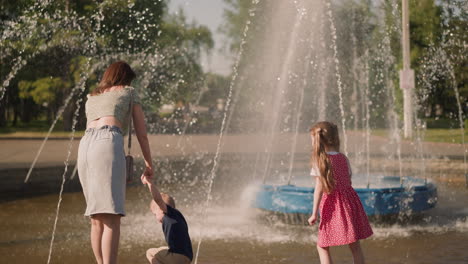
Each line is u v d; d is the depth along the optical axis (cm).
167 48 3156
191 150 1817
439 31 2838
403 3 2050
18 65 2583
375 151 1772
